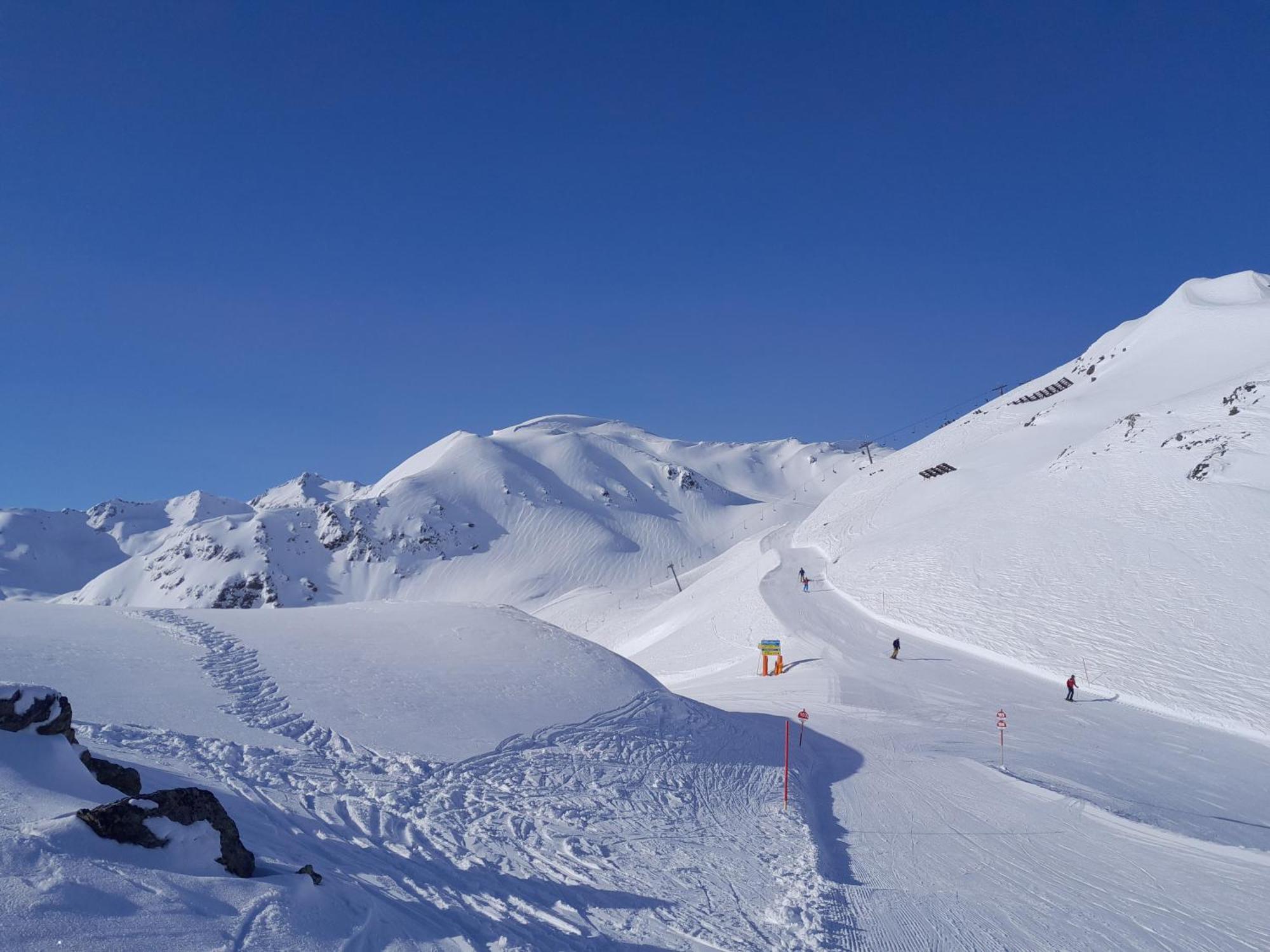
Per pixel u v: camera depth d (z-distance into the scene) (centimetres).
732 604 6119
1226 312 8138
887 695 3259
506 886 1002
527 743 1703
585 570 19450
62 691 1393
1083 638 3697
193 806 751
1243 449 4622
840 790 1945
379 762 1413
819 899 1148
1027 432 8206
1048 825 1655
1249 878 1363
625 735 1931
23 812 671
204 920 627
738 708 3086
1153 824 1688
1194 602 3606
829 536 8019
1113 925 1148
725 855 1321
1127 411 7356
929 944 1039
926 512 6969
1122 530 4541
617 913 987
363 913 766
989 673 3641
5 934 523
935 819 1691
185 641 1895
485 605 2802
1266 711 2723
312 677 1797
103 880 620
